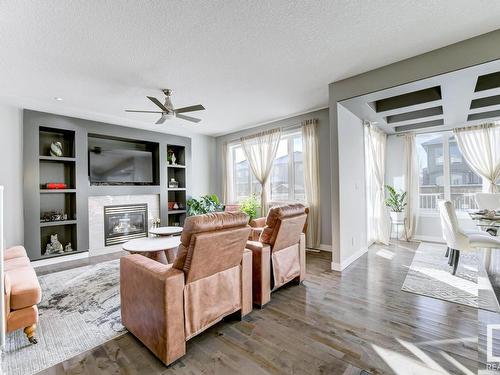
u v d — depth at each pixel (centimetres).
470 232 355
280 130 520
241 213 209
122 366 170
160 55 260
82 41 232
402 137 545
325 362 169
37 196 404
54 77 305
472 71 253
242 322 221
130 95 366
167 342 166
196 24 212
